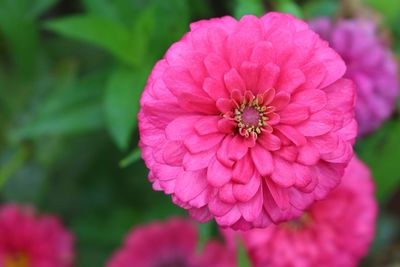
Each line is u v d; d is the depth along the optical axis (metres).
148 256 0.60
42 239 0.60
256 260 0.52
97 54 0.65
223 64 0.41
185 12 0.55
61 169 0.65
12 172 0.64
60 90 0.62
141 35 0.53
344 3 0.58
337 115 0.41
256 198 0.41
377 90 0.55
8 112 0.64
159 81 0.41
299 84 0.41
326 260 0.52
